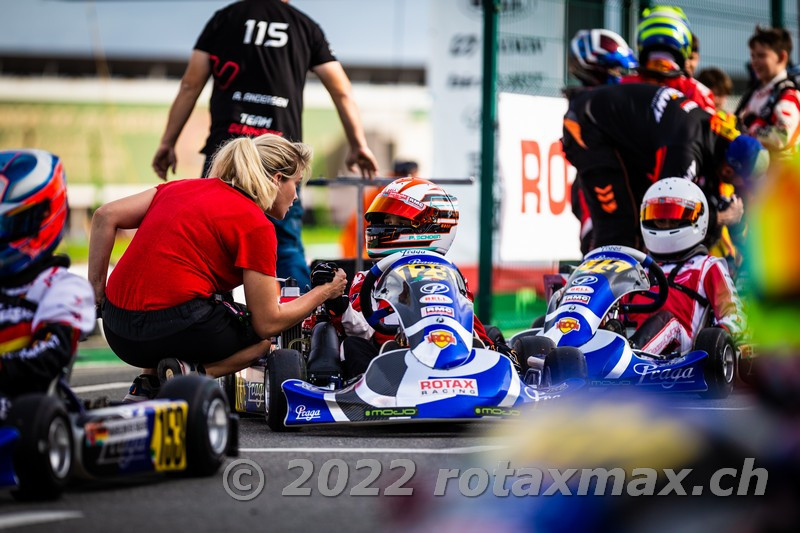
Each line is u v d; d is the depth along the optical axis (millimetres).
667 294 26156
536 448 10156
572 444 9906
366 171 33469
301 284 32000
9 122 58594
